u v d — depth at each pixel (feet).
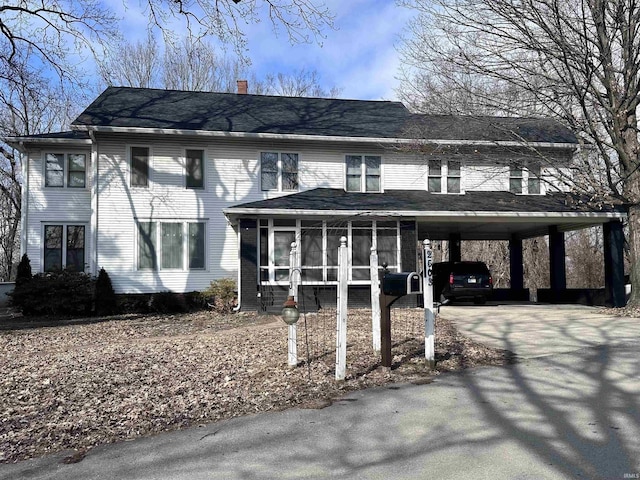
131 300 58.70
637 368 24.52
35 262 62.80
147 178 61.62
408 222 56.75
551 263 68.23
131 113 63.52
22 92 61.93
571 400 19.72
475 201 59.82
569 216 54.80
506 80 48.83
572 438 15.74
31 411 20.65
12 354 32.96
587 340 32.73
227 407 20.71
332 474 13.89
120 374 26.18
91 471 14.90
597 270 104.06
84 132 63.41
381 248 56.44
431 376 24.47
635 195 48.34
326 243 55.88
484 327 40.06
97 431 18.42
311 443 16.39
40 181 63.31
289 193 63.57
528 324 41.22
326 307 55.06
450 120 57.62
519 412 18.49
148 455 15.98
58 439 17.72
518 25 46.21
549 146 61.21
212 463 15.07
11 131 97.71
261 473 14.17
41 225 63.10
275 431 17.70
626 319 43.11
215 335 39.40
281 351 30.91
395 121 68.90
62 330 44.93
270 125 64.44
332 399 21.29
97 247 60.08
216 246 62.44
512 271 76.79
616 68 47.96
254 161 63.46
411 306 56.75
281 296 55.21
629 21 45.06
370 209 54.19
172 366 27.78
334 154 64.69
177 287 61.46
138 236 61.05
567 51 45.11
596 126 52.85
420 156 63.36
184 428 18.49
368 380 23.97
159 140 61.87
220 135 60.70
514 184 66.28
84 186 64.13
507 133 55.47
